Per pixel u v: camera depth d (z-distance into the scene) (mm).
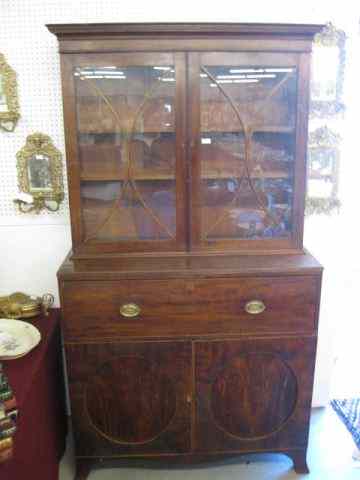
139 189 1582
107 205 1594
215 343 1575
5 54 1699
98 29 1400
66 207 1854
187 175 1552
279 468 1790
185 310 1536
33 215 1856
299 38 1458
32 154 1790
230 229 1629
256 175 1590
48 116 1763
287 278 1527
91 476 1749
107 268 1528
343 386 2229
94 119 1515
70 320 1532
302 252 1647
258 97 1522
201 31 1417
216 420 1673
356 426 1984
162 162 1553
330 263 2002
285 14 1751
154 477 1744
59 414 1792
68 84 1461
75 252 1610
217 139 1544
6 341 1564
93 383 1606
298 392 1665
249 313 1550
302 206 1611
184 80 1468
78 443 1672
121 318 1535
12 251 1891
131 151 1548
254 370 1626
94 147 1541
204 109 1512
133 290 1508
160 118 1515
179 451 1706
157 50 1440
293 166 1577
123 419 1659
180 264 1559
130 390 1624
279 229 1643
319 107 1833
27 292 1940
